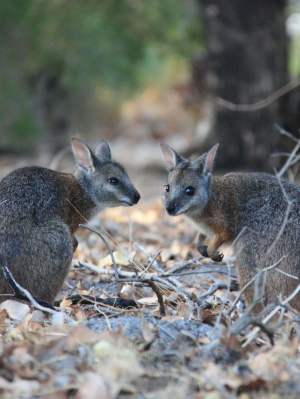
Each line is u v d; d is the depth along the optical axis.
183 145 31.17
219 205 12.24
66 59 25.92
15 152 28.08
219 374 8.18
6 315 10.28
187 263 12.63
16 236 11.05
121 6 25.14
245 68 23.14
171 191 12.49
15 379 8.11
